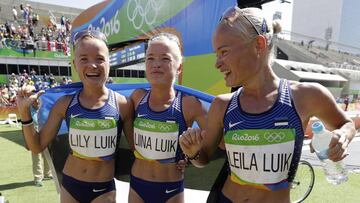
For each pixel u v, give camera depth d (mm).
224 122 1475
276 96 1377
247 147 1380
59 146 2992
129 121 2451
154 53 2154
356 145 9703
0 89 21703
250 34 1310
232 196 1507
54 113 2396
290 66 24047
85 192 2320
